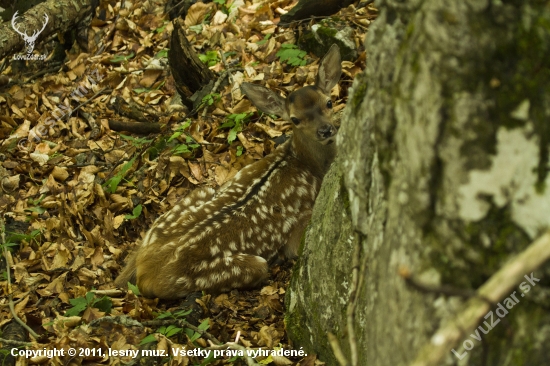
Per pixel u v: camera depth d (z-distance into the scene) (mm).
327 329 3902
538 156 1937
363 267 2756
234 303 5137
